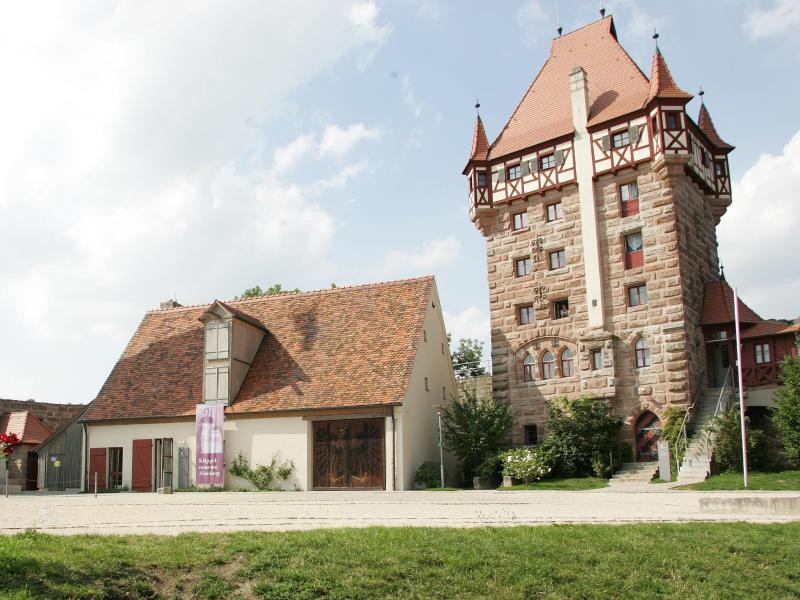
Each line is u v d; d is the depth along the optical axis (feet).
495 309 128.36
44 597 33.81
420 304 118.11
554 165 124.98
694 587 41.32
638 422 113.29
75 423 122.21
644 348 113.70
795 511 58.65
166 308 139.23
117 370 125.49
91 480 117.29
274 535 45.88
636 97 120.26
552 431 112.68
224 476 110.11
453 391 127.95
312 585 38.83
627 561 43.55
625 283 116.16
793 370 96.12
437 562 42.11
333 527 51.26
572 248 121.70
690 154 113.29
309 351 116.88
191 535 45.78
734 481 89.15
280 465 107.76
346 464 105.40
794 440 93.86
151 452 114.93
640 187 116.88
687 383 108.88
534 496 78.33
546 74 135.64
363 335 116.26
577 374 118.11
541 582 40.73
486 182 132.05
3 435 89.86
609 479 104.88
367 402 104.22
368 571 40.42
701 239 123.03
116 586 36.91
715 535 48.39
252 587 38.63
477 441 109.91
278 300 128.77
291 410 107.34
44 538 42.98
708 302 117.39
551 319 122.21
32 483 128.16
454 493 85.81
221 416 110.83
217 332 115.75
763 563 44.55
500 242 129.80
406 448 103.50
